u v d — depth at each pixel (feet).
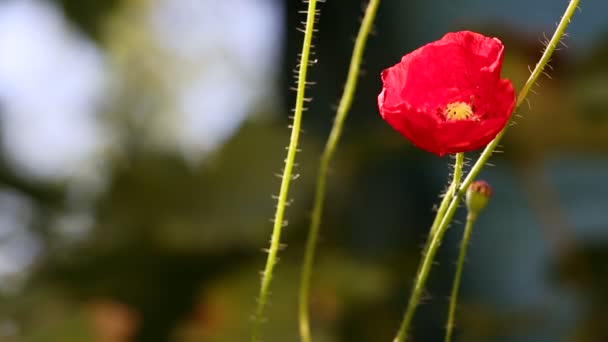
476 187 3.27
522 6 5.68
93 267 5.57
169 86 9.64
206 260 5.53
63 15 6.70
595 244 5.11
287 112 6.27
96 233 5.69
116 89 8.84
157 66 9.47
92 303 5.42
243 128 5.98
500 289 5.87
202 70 9.92
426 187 5.96
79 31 6.75
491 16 5.65
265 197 5.65
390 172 5.94
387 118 3.10
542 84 4.78
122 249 5.55
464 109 3.18
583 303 4.98
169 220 5.60
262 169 5.76
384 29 5.91
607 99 4.68
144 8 9.39
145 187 5.74
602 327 4.85
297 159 5.66
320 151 5.89
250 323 5.24
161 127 9.01
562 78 4.78
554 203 5.16
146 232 5.55
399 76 3.21
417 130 3.06
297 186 5.57
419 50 3.21
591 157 5.24
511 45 4.76
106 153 6.26
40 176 6.02
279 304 5.25
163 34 9.79
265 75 6.90
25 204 5.89
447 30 5.79
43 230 5.81
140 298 5.49
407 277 5.60
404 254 5.65
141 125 7.63
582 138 4.92
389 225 5.91
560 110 4.81
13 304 5.38
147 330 5.45
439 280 5.84
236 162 5.82
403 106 3.07
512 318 5.11
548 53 3.12
